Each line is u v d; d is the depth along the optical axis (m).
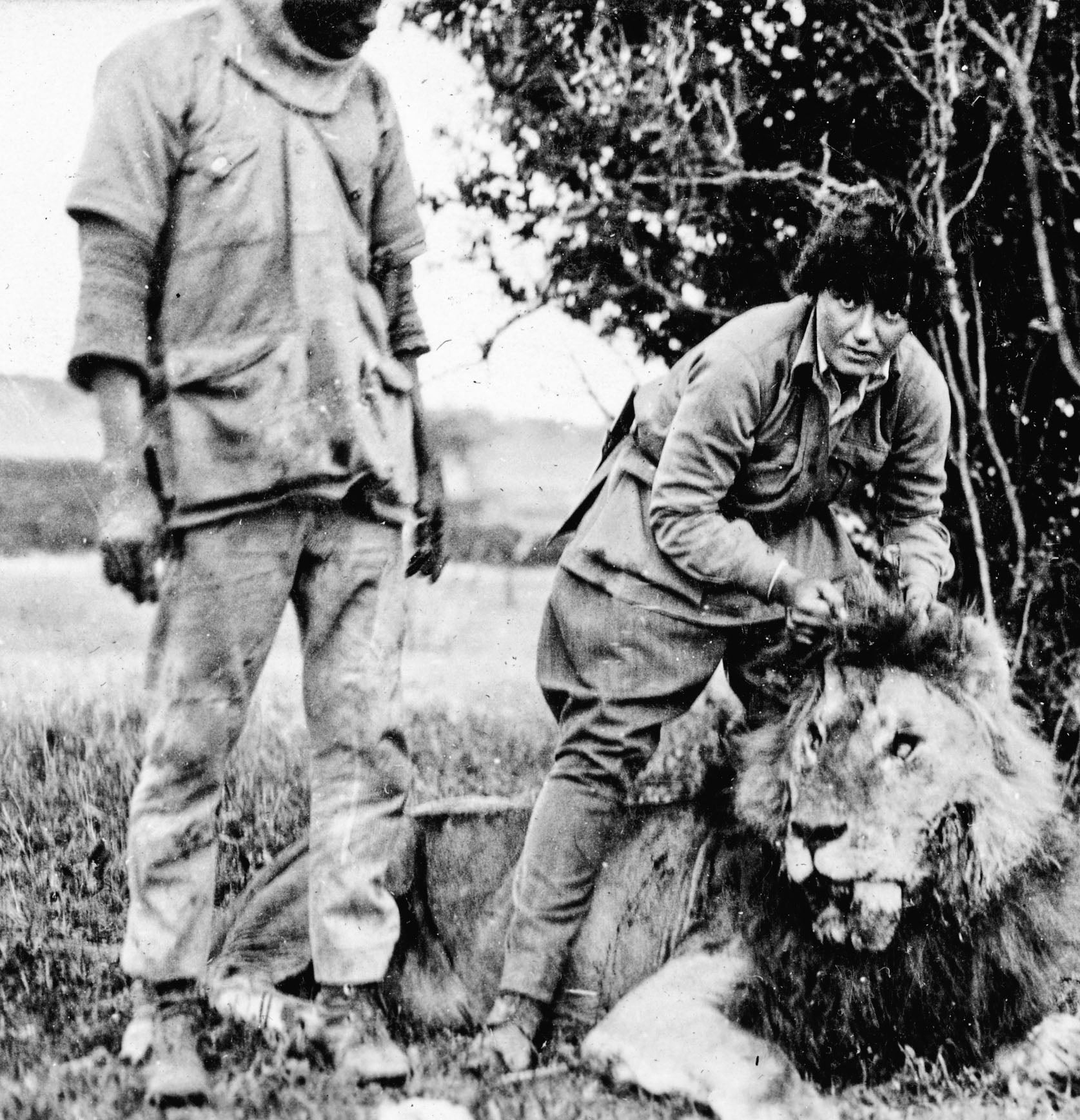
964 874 3.67
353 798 3.70
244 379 3.52
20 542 9.01
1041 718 5.46
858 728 3.63
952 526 5.72
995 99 5.47
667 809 4.16
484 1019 4.12
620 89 5.75
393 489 3.71
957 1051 3.77
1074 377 5.41
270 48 3.57
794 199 5.75
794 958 3.79
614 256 5.98
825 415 3.97
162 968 3.50
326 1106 3.38
